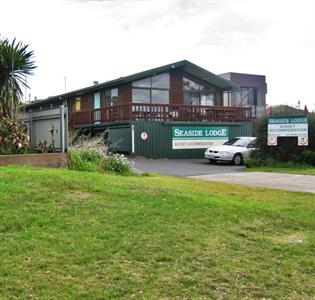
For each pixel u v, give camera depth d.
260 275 4.59
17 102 12.59
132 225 5.75
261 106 33.00
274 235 6.06
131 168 13.05
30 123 13.51
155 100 27.78
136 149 24.11
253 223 6.45
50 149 11.94
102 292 3.99
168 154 25.08
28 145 11.84
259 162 18.88
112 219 5.92
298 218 6.91
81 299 3.86
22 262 4.46
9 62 12.54
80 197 6.82
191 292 4.12
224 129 27.09
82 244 5.00
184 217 6.29
